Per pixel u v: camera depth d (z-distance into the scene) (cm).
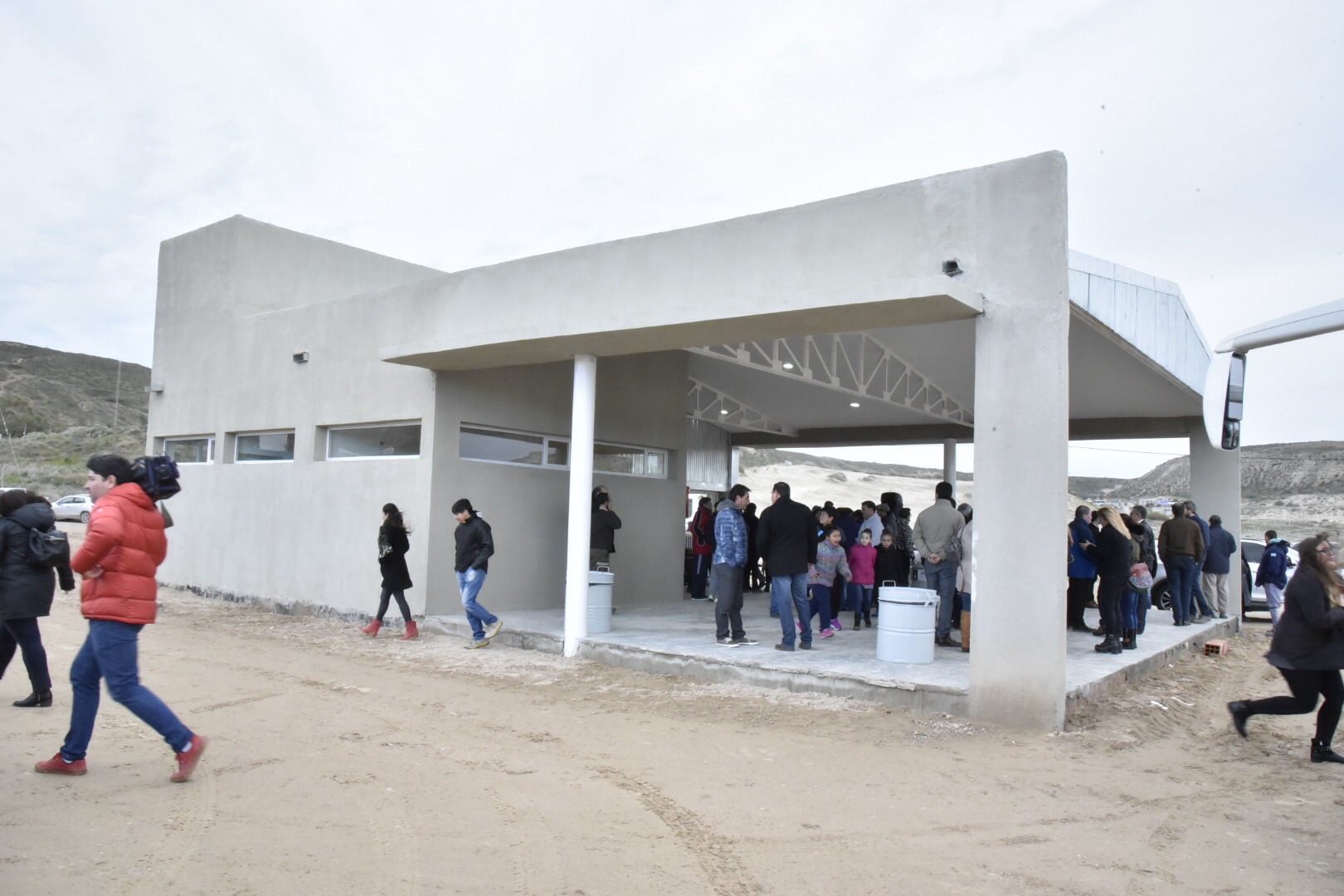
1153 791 535
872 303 693
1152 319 972
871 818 479
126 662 476
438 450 1065
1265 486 4266
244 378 1355
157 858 396
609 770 557
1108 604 928
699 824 465
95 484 478
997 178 700
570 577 935
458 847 422
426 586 1063
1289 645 602
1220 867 422
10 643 659
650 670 857
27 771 509
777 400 1662
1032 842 449
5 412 7450
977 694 684
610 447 1255
